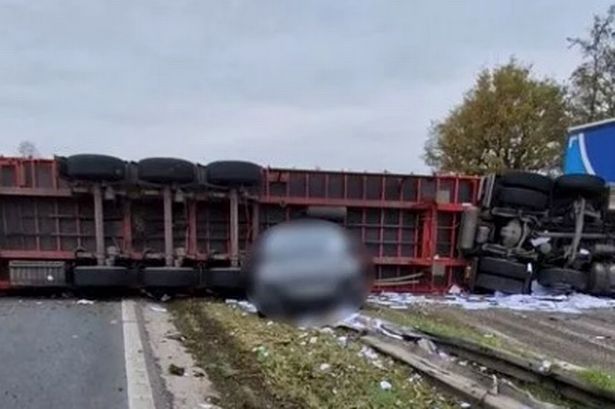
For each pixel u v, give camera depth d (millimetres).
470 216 10312
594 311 9352
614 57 29141
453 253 10570
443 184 10352
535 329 7789
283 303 7449
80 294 9391
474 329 7605
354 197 10055
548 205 10422
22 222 9375
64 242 9484
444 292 10500
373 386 4719
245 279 8633
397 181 10211
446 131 37656
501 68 36312
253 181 9477
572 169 13586
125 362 5297
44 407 4172
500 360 5238
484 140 36156
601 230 10648
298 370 5109
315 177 9898
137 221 9547
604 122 12398
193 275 9164
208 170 9406
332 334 6527
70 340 6137
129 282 9117
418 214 10430
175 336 6375
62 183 9234
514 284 10336
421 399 4469
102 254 9219
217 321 7262
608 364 5938
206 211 9750
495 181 10281
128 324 7031
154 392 4480
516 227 10328
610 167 12117
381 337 6230
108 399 4336
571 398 4582
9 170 9188
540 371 4883
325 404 4312
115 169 9094
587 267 10680
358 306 7867
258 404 4277
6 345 5910
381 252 10336
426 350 5664
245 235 9766
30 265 9133
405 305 9320
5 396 4387
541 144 34750
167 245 9344
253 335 6430
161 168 9188
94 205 9359
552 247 10570
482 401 4289
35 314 7656
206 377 4875
